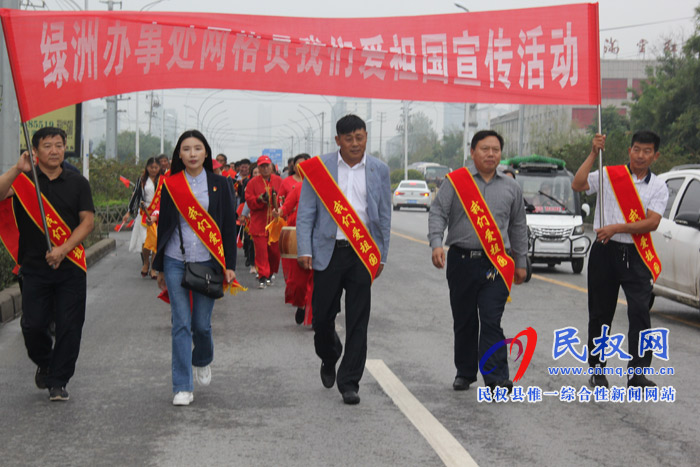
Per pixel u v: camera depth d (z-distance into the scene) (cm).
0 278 1076
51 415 587
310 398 637
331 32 661
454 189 641
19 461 489
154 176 1377
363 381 691
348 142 616
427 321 992
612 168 670
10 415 587
